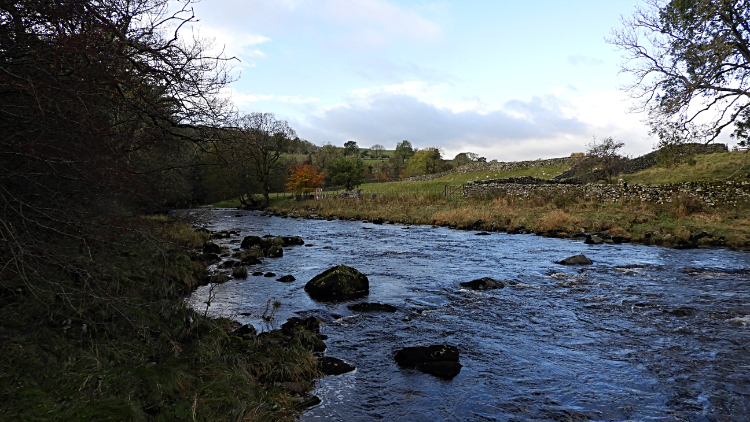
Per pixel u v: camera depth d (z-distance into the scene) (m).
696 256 15.52
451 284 11.79
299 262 15.44
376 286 11.62
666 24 22.02
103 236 4.76
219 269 13.97
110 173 4.43
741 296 10.13
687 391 5.54
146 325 6.07
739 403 5.21
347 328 8.17
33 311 5.13
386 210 35.56
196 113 6.66
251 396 4.93
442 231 25.03
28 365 4.18
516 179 38.41
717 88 20.97
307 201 48.78
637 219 22.50
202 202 61.28
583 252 16.80
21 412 3.48
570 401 5.31
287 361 6.12
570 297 10.32
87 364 4.53
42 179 4.56
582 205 28.17
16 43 4.17
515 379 5.93
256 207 53.09
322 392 5.55
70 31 4.19
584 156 47.81
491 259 15.59
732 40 20.44
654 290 10.82
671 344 7.18
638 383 5.79
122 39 4.52
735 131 21.50
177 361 5.35
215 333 6.55
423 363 6.34
